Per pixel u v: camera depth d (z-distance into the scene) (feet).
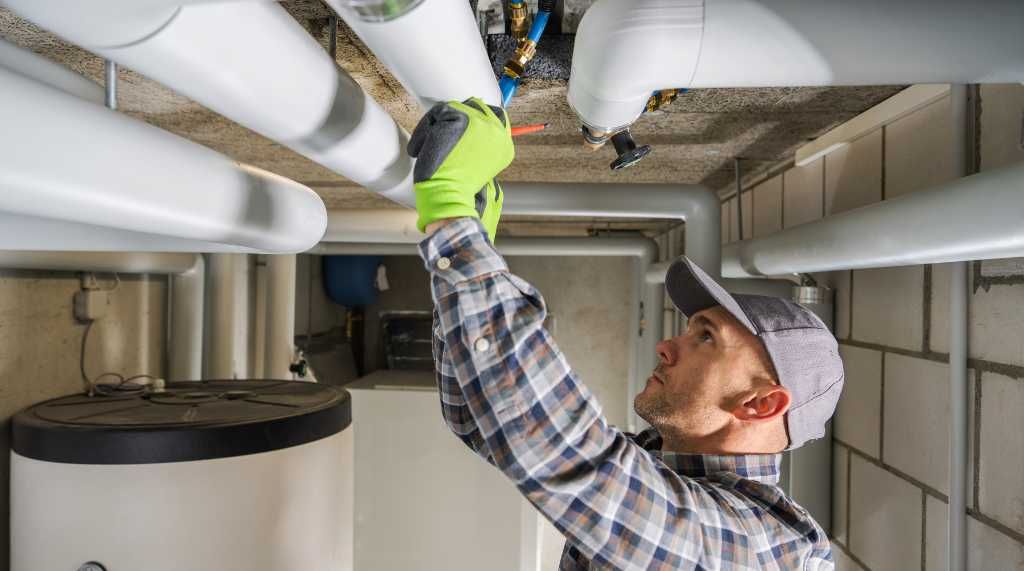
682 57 2.38
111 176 1.77
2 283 4.92
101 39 1.43
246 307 9.48
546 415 2.14
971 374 3.55
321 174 7.19
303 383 5.06
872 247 3.30
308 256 12.20
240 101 1.74
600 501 2.18
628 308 15.87
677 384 2.97
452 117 2.00
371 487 8.28
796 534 2.61
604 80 2.53
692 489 2.48
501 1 3.08
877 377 4.73
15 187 1.53
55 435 3.31
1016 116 3.09
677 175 7.27
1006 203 2.32
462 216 2.21
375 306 15.62
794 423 2.85
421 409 8.31
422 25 1.66
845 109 4.43
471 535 8.16
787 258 4.65
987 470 3.40
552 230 14.19
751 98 4.13
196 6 1.37
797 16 2.28
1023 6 2.21
